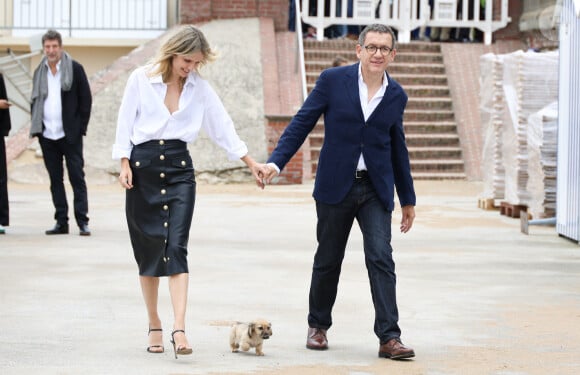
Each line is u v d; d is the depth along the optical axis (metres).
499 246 19.97
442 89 42.59
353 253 18.77
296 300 13.98
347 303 13.86
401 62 44.38
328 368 10.20
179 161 10.73
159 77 10.70
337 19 45.78
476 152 39.97
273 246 19.61
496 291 14.91
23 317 12.70
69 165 20.77
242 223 23.50
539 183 23.77
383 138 10.95
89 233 20.88
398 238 21.06
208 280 15.54
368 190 10.95
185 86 10.80
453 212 26.62
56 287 14.82
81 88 20.59
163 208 10.64
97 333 11.81
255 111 39.03
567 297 14.48
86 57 47.88
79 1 47.47
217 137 11.06
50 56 20.38
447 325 12.47
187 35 10.58
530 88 24.66
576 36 20.41
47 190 32.94
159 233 10.56
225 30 45.12
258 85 40.53
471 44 45.97
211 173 36.38
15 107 46.47
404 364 10.42
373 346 11.33
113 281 15.40
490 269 17.03
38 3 47.19
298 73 41.97
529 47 45.47
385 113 10.89
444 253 18.89
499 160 26.88
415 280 15.83
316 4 48.56
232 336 10.92
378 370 10.13
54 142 20.77
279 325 12.38
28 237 20.55
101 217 24.44
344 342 11.53
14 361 10.37
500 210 25.97
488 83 26.97
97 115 38.78
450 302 13.99
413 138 40.19
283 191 33.09
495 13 47.59
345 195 10.90
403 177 11.30
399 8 46.25
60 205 21.03
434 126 40.81
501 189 26.92
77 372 9.91
